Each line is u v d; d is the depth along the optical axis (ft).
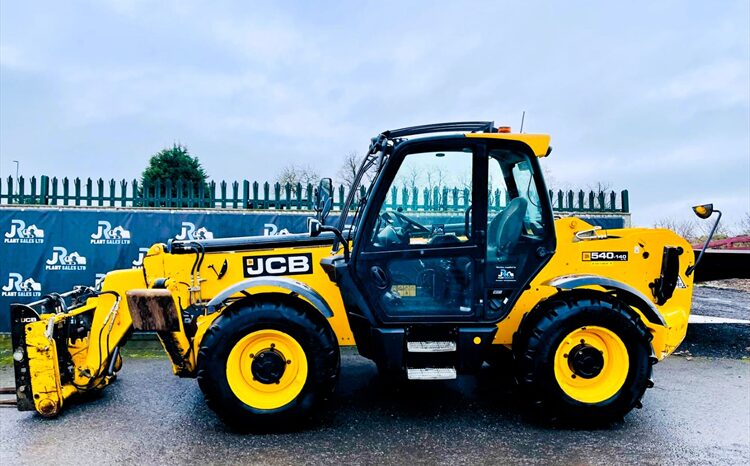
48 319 11.36
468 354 11.13
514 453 9.85
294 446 10.12
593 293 11.27
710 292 32.12
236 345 10.57
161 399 12.86
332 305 12.37
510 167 11.62
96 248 20.12
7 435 10.58
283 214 21.16
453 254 11.20
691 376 15.16
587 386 11.16
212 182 21.39
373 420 11.53
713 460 9.53
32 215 19.85
